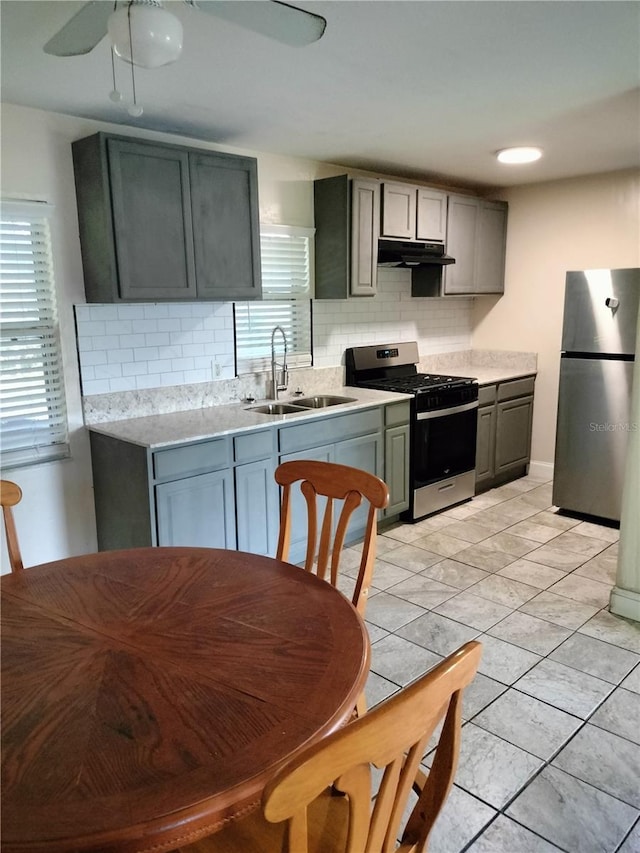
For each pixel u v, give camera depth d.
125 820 0.86
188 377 3.53
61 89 2.52
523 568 3.46
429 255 4.36
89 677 1.20
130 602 1.53
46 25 1.90
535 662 2.54
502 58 2.24
